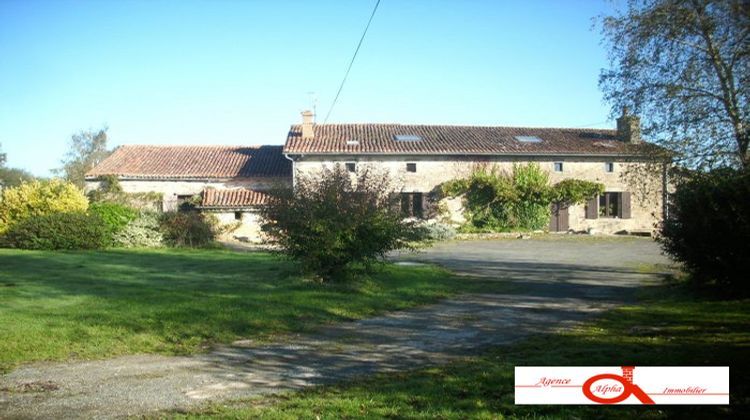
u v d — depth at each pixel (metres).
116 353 6.46
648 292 10.56
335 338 7.29
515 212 27.59
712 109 10.94
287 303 9.27
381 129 30.59
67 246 19.61
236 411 4.45
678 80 11.41
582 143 29.64
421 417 4.14
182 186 27.95
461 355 6.27
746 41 9.18
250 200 25.94
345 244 11.19
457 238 25.59
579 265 15.85
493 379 5.10
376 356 6.35
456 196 27.42
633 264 15.98
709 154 11.16
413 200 27.16
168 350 6.64
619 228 28.48
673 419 3.99
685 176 11.48
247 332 7.53
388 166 26.91
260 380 5.44
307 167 26.52
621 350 5.91
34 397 4.91
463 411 4.26
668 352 5.73
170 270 14.08
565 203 28.19
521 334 7.27
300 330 7.73
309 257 11.23
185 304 8.98
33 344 6.59
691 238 10.01
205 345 6.91
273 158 30.78
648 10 11.61
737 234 9.07
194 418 4.27
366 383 5.25
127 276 12.79
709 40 10.57
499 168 27.73
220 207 25.28
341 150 26.34
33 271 13.51
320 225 10.89
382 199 11.81
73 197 21.83
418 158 27.12
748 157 10.24
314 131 29.80
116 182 27.33
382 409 4.37
